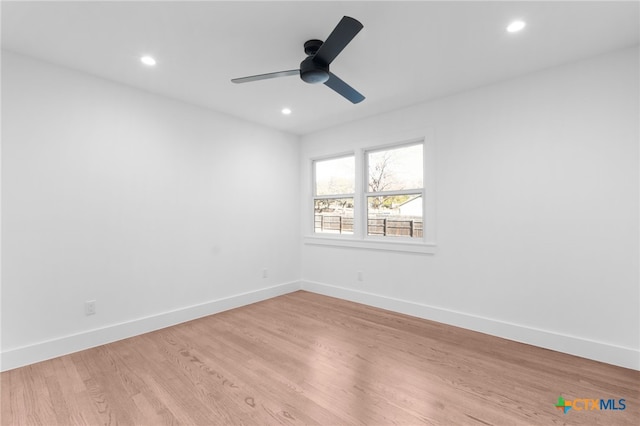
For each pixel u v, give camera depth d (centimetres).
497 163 276
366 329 292
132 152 283
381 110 348
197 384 198
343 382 200
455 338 270
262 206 400
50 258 237
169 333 285
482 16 184
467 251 294
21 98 225
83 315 253
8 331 218
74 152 249
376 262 365
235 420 164
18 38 205
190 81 273
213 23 190
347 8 176
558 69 246
